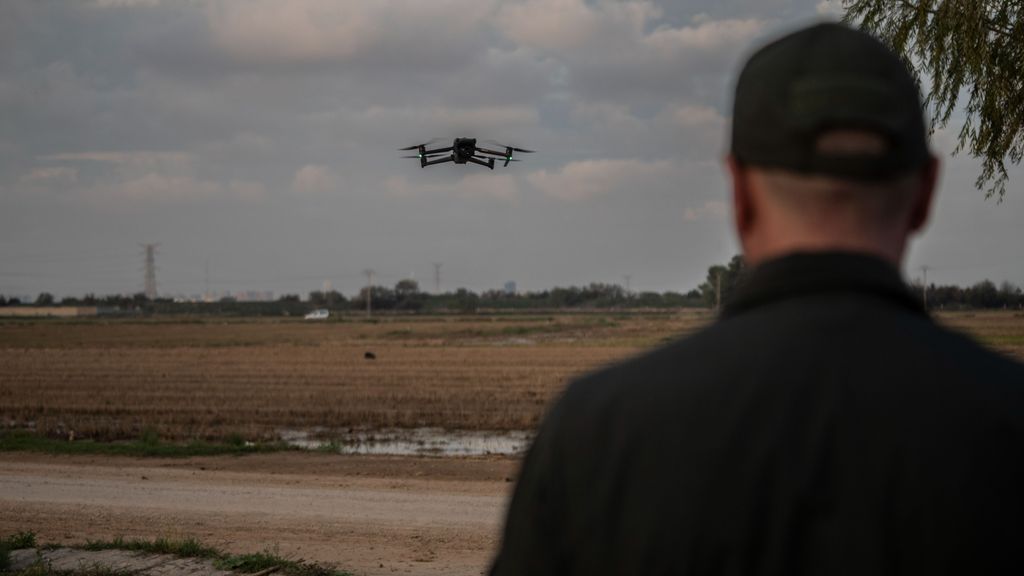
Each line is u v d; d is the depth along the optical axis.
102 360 48.81
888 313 1.18
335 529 11.61
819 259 1.19
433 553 10.40
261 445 18.70
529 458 1.28
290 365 43.91
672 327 87.81
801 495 1.08
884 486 1.06
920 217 1.32
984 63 7.02
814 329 1.16
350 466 16.44
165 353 55.12
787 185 1.19
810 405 1.12
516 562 1.22
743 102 1.24
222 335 85.12
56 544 10.12
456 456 17.59
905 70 1.22
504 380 34.47
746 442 1.12
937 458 1.06
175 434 21.22
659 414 1.17
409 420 23.52
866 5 7.57
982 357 1.17
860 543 1.05
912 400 1.10
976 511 1.04
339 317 151.25
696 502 1.11
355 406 26.42
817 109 1.14
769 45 1.26
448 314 170.00
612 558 1.14
